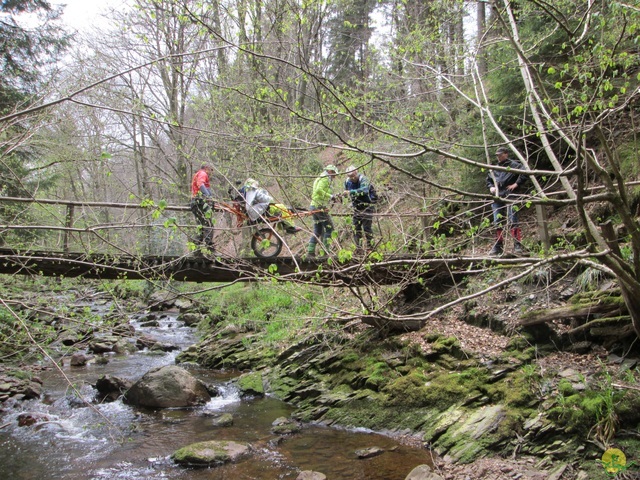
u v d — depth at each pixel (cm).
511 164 784
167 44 948
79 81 688
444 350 702
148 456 594
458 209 974
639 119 828
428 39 809
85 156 989
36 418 720
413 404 649
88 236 700
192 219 966
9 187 989
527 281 736
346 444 605
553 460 494
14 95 1170
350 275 569
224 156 903
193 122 1050
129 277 732
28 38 1215
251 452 592
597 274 668
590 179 842
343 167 855
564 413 522
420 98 1023
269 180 812
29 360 997
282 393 805
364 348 792
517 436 534
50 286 827
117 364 1023
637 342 570
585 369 581
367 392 701
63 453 609
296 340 929
